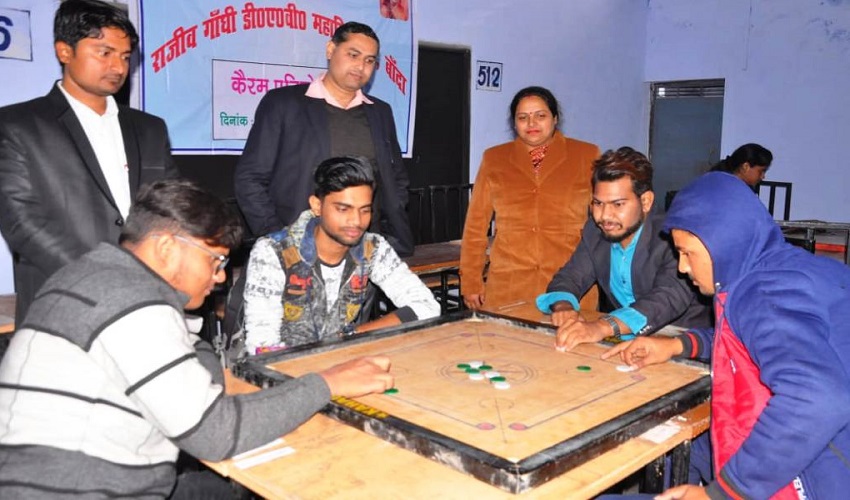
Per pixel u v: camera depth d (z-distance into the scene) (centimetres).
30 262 228
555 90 644
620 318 207
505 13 589
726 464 133
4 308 297
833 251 435
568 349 190
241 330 216
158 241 134
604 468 124
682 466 148
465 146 575
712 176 148
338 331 221
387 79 514
